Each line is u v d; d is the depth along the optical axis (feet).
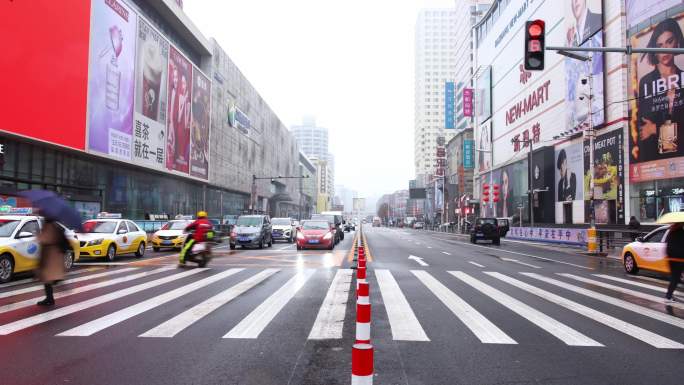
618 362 16.38
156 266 47.96
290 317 23.22
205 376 14.61
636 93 98.84
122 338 19.12
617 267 52.06
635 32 99.71
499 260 58.90
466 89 250.57
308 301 27.61
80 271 43.34
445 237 151.12
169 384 13.92
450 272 43.60
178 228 77.61
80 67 97.35
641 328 21.59
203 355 16.81
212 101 187.11
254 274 40.75
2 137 81.46
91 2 100.94
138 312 24.29
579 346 18.40
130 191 127.24
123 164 119.75
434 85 524.52
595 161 115.34
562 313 24.91
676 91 89.20
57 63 90.17
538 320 23.07
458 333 20.30
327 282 35.76
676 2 89.81
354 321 22.36
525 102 171.94
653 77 94.43
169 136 143.54
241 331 20.34
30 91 83.15
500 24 204.54
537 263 55.88
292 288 32.65
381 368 15.48
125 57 116.16
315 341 18.78
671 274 29.73
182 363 15.90
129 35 118.11
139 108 123.85
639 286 36.37
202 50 182.91
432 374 14.94
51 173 95.04
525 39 37.70
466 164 249.34
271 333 20.02
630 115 101.04
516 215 171.12
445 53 527.40
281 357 16.61
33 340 18.78
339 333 20.03
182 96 154.61
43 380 14.24
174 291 31.19
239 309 25.18
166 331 20.29
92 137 101.86
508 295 30.58
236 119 220.02
